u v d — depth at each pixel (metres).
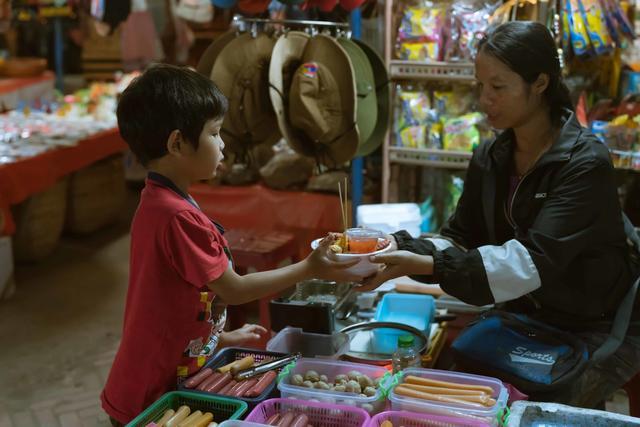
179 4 4.28
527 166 1.85
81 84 7.64
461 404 1.41
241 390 1.53
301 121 2.61
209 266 1.44
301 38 2.71
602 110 2.81
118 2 4.44
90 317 3.87
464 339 1.82
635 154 2.63
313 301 1.98
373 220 2.67
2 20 5.86
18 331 3.67
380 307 2.23
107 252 5.00
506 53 1.65
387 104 2.93
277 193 3.31
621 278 1.81
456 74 2.78
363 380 1.56
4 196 3.89
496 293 1.62
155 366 1.53
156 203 1.48
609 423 1.36
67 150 4.40
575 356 1.70
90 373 3.21
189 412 1.46
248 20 2.70
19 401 2.96
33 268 4.66
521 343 1.78
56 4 5.95
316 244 1.74
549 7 2.63
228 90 2.69
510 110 1.71
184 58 5.46
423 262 1.64
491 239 1.97
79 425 2.78
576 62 2.94
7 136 4.51
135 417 1.50
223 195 3.38
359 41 2.88
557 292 1.79
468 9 2.80
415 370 1.59
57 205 4.76
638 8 2.96
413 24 2.88
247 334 1.87
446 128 2.90
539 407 1.41
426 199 3.20
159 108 1.43
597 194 1.68
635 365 1.83
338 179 3.28
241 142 2.79
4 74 6.21
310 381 1.58
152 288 1.49
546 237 1.64
